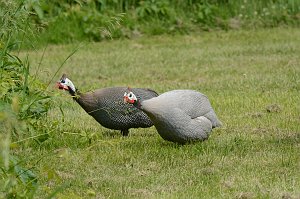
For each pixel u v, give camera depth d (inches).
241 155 449.7
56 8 986.1
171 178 405.7
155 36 1011.9
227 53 886.4
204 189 384.5
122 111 490.6
